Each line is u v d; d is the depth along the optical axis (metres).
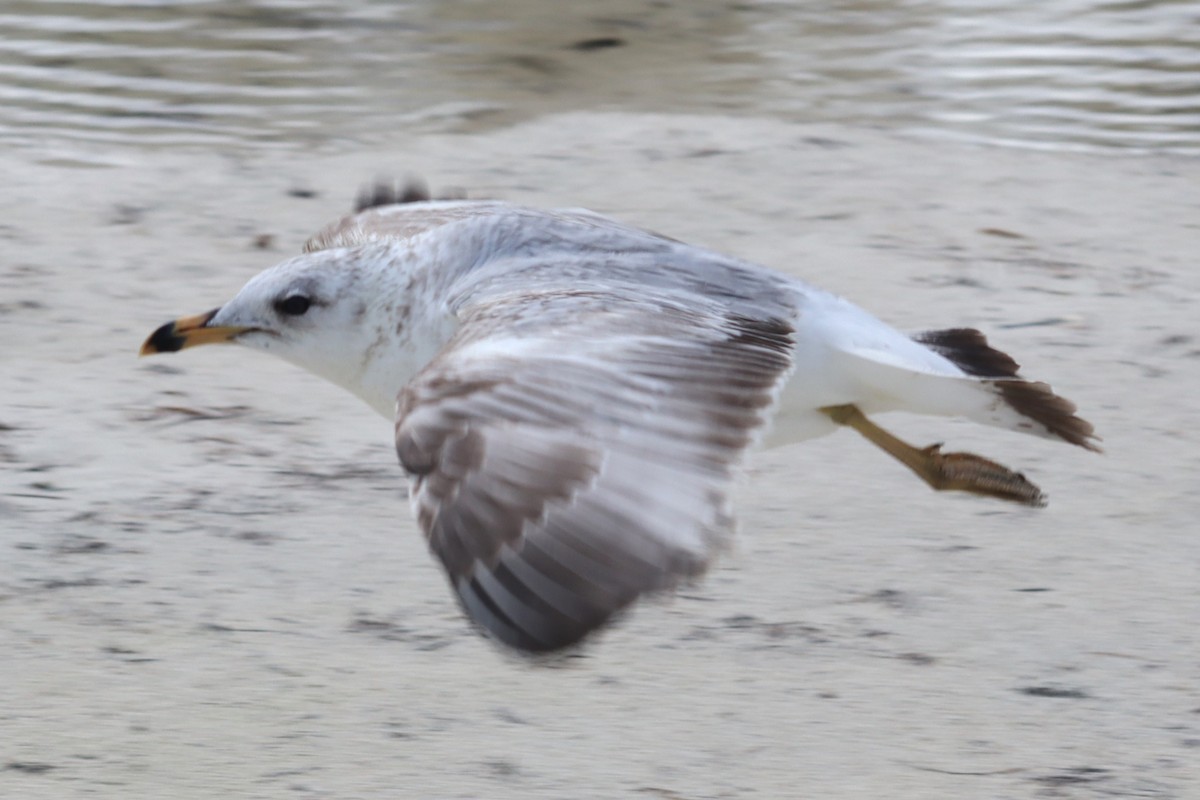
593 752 8.66
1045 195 18.98
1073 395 13.61
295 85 22.89
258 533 11.09
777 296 8.48
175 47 24.50
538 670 9.45
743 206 18.45
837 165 19.86
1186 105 22.39
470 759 8.58
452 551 5.92
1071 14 26.83
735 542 5.96
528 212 9.12
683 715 9.03
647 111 22.03
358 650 9.68
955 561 10.88
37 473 11.87
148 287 15.84
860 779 8.47
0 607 10.05
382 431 12.77
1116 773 8.59
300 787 8.31
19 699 9.06
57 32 25.03
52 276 15.97
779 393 6.96
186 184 18.78
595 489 5.98
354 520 11.30
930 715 9.10
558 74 23.70
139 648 9.64
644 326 7.02
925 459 9.98
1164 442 12.78
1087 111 22.17
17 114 21.23
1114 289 16.12
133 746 8.66
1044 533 11.28
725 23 26.58
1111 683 9.46
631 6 27.48
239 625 9.92
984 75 23.78
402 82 23.16
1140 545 11.15
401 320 8.88
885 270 16.56
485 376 6.52
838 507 11.62
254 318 9.09
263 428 12.76
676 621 10.03
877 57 24.66
